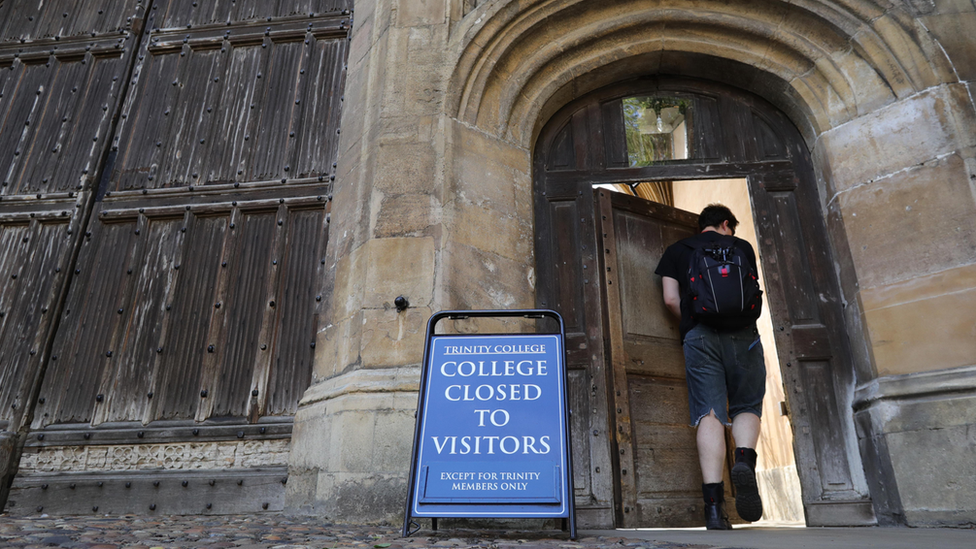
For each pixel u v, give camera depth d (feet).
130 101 16.02
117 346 13.33
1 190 15.35
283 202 14.17
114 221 14.64
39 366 13.21
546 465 7.09
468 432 7.37
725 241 10.78
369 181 12.12
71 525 7.72
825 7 12.78
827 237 12.55
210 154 15.07
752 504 9.16
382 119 12.40
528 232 12.46
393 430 9.65
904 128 11.66
